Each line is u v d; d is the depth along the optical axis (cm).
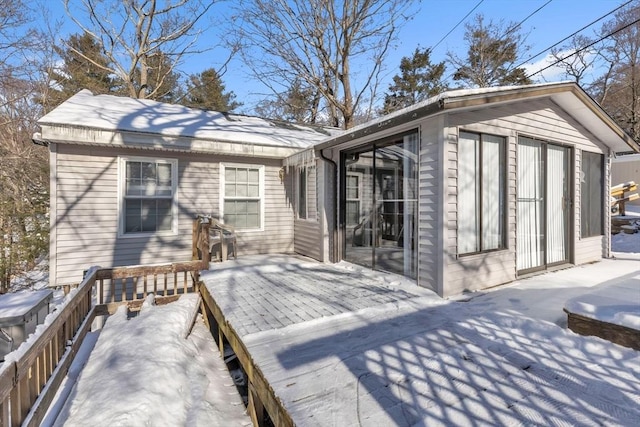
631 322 226
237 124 784
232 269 524
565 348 232
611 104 2080
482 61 2044
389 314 315
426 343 247
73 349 313
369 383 195
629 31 1939
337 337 262
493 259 417
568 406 169
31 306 413
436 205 381
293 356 230
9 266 899
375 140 495
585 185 580
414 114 367
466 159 398
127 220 587
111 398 213
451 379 198
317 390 188
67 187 534
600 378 194
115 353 283
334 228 591
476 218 407
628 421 156
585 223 578
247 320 300
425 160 396
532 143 481
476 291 391
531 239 479
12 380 180
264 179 718
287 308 333
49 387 239
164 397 226
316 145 570
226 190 679
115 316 405
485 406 171
